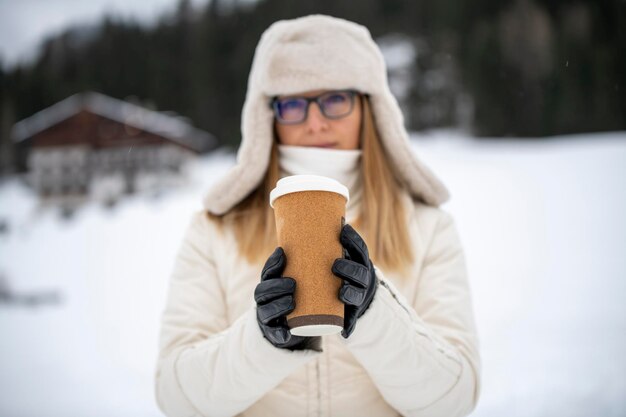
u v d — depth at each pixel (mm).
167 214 12328
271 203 1144
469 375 1364
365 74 1620
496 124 25188
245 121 1658
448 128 25797
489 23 29359
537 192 11477
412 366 1258
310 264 1052
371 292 1179
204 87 27719
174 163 20984
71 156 21453
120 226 11672
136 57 28797
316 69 1594
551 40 27281
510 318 5738
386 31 31031
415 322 1291
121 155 20891
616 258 7531
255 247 1548
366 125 1652
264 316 1050
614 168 13430
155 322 6406
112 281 8250
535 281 6738
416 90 27516
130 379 4836
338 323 1046
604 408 3596
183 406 1377
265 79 1606
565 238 8500
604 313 5703
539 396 3848
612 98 25297
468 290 1543
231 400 1301
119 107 23484
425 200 1689
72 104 23047
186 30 29562
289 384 1443
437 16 30125
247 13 29797
